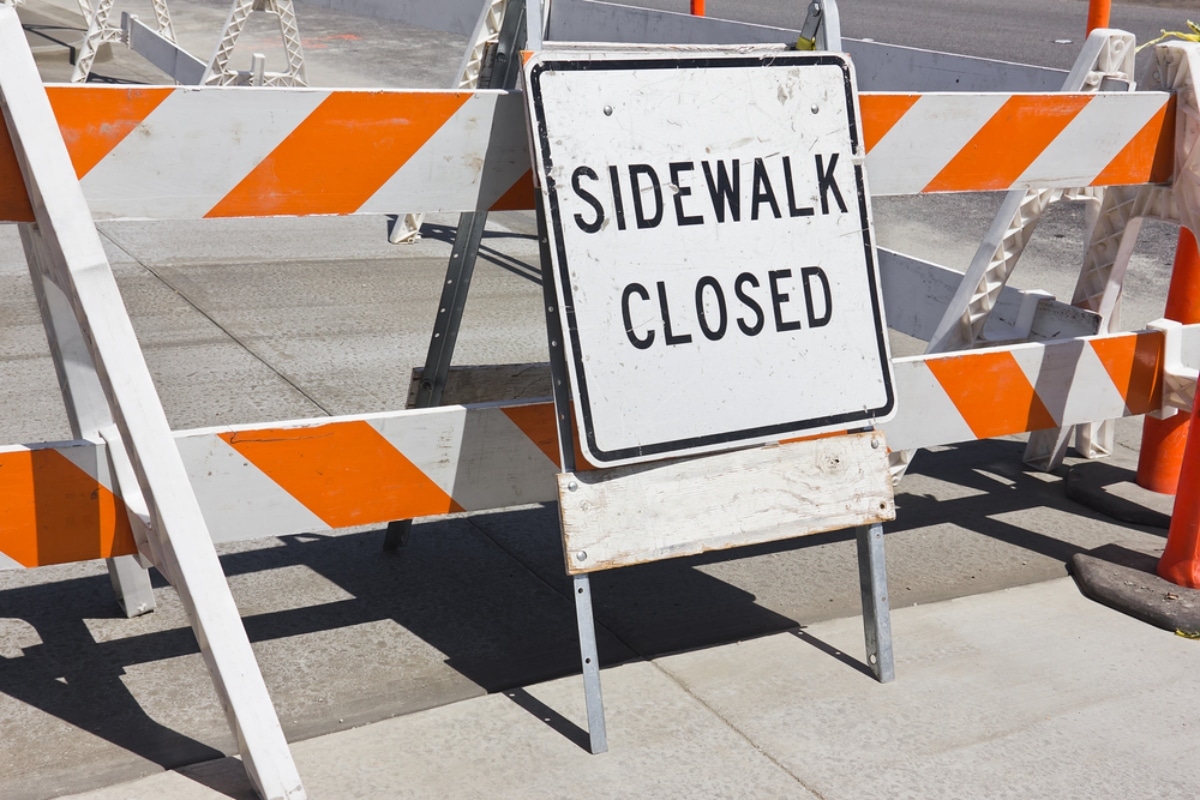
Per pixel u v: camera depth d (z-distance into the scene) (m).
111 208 2.42
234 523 2.68
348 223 7.98
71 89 2.33
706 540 2.71
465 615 3.23
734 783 2.46
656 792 2.42
